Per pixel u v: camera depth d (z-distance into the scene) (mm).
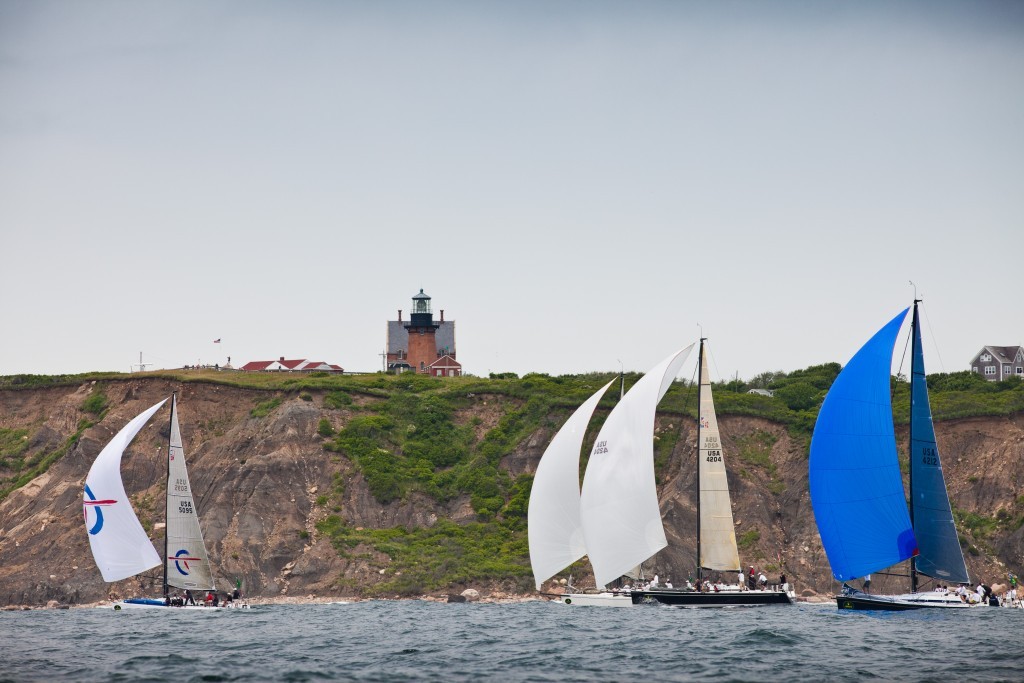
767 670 167875
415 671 170125
